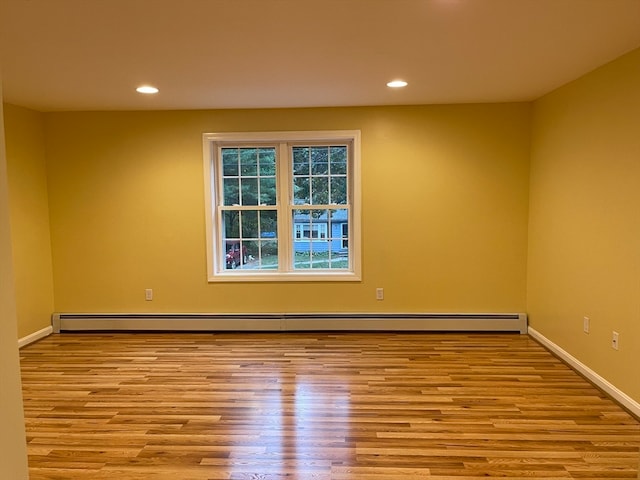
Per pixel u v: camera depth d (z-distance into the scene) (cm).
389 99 418
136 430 270
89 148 462
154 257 471
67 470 231
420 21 232
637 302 280
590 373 334
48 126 461
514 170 446
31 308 443
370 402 304
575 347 357
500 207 451
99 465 235
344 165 471
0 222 123
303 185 475
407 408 295
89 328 473
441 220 456
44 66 304
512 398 309
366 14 223
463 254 457
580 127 345
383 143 451
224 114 455
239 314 470
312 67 312
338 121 451
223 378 348
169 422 280
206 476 225
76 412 294
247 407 299
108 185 466
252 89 372
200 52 278
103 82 346
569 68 321
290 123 453
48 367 375
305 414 288
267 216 479
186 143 459
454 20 232
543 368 363
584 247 342
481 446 250
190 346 426
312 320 466
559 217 383
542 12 222
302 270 481
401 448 248
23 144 433
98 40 255
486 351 404
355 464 234
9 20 226
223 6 212
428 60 299
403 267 463
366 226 460
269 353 404
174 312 473
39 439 261
